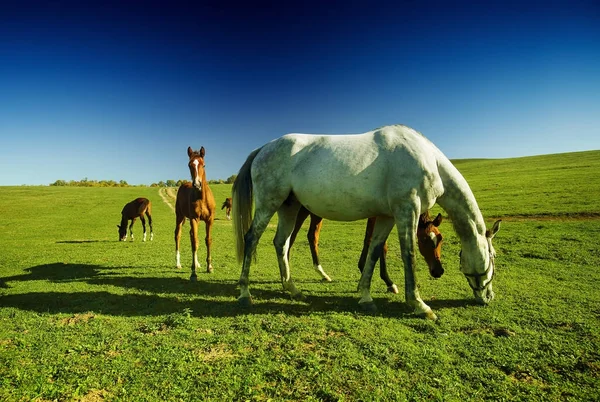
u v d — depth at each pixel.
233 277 7.51
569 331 4.08
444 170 5.18
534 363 3.33
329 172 5.06
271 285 6.75
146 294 6.07
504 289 5.90
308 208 5.52
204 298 5.79
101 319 4.69
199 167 7.47
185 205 8.00
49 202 35.31
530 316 4.58
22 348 3.71
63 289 6.45
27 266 9.02
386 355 3.45
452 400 2.76
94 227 20.42
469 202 5.14
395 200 4.86
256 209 5.68
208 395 2.84
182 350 3.63
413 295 4.78
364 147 5.05
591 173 30.42
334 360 3.38
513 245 9.98
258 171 5.66
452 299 5.50
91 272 8.20
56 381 3.04
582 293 5.59
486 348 3.65
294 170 5.35
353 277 7.39
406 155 4.87
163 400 2.78
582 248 9.00
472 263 5.17
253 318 4.64
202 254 10.92
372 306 5.04
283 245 6.01
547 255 8.55
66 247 12.84
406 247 4.82
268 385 2.98
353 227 16.69
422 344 3.78
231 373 3.16
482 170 47.62
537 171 37.94
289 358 3.43
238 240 5.96
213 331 4.25
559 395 2.83
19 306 5.39
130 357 3.50
